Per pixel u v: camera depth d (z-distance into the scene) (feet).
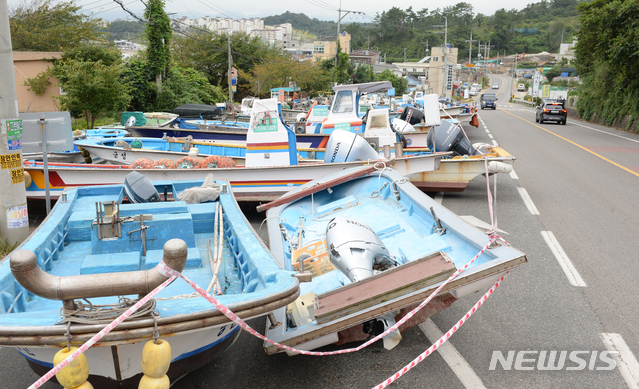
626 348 14.53
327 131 45.52
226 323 9.43
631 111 96.48
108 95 72.84
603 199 34.99
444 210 17.48
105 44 116.47
